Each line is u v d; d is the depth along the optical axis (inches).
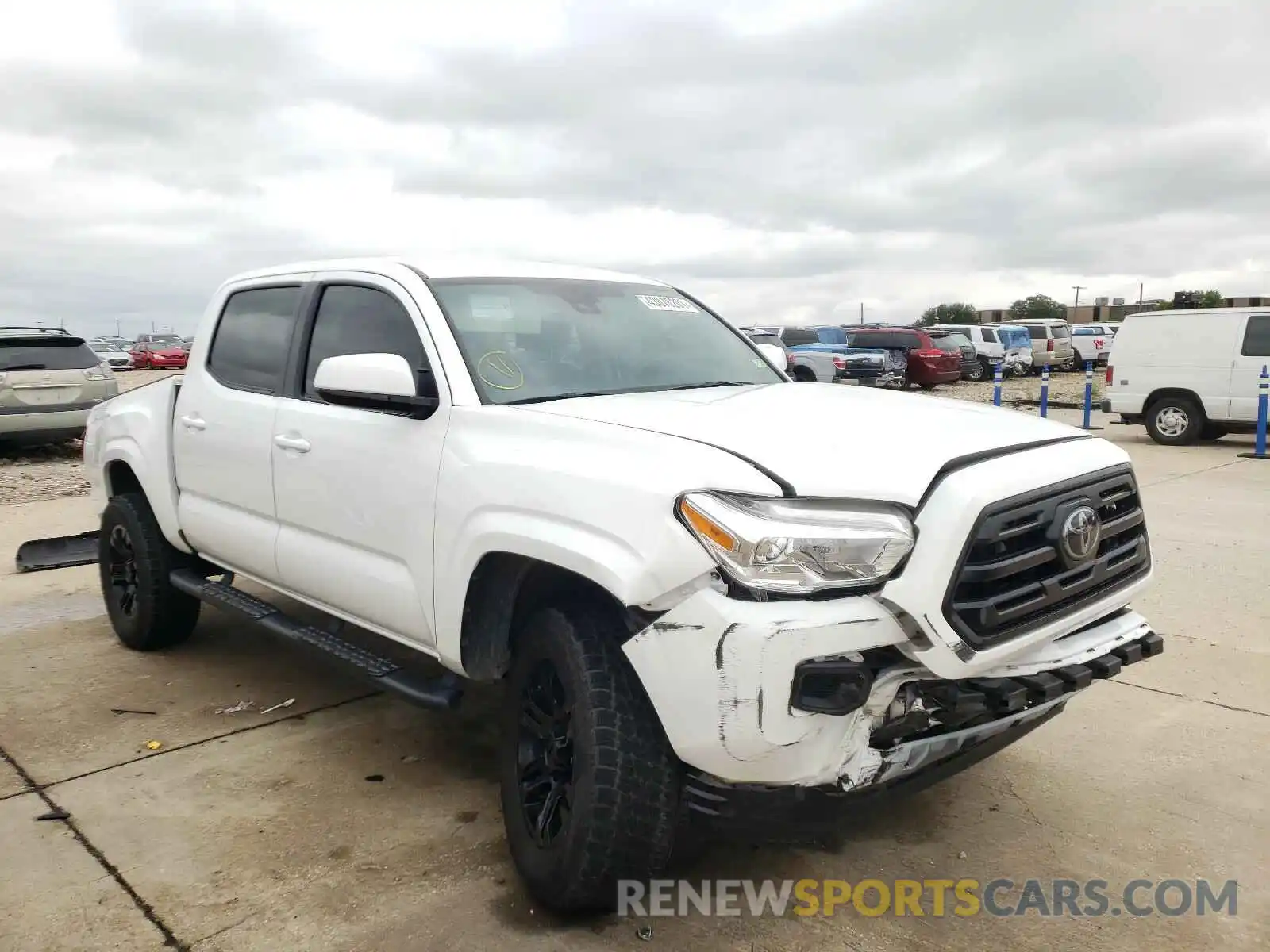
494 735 164.1
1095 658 111.0
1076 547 104.8
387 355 126.2
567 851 104.4
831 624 91.0
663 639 95.9
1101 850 125.6
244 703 178.2
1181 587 243.4
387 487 132.6
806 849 126.6
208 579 197.0
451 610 121.6
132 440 198.1
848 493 94.7
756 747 91.8
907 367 991.0
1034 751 154.7
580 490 104.1
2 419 498.3
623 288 164.9
